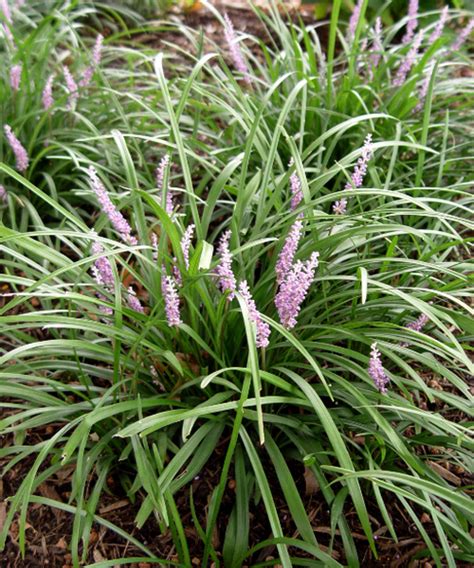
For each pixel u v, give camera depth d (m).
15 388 0.48
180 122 0.80
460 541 0.46
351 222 0.56
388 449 0.49
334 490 0.50
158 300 0.51
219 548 0.48
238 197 0.52
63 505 0.44
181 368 0.47
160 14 1.26
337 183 0.66
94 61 0.80
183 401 0.52
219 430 0.49
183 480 0.45
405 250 0.64
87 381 0.54
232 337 0.52
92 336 0.58
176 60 1.12
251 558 0.47
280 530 0.40
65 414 0.49
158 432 0.50
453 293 0.51
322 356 0.49
